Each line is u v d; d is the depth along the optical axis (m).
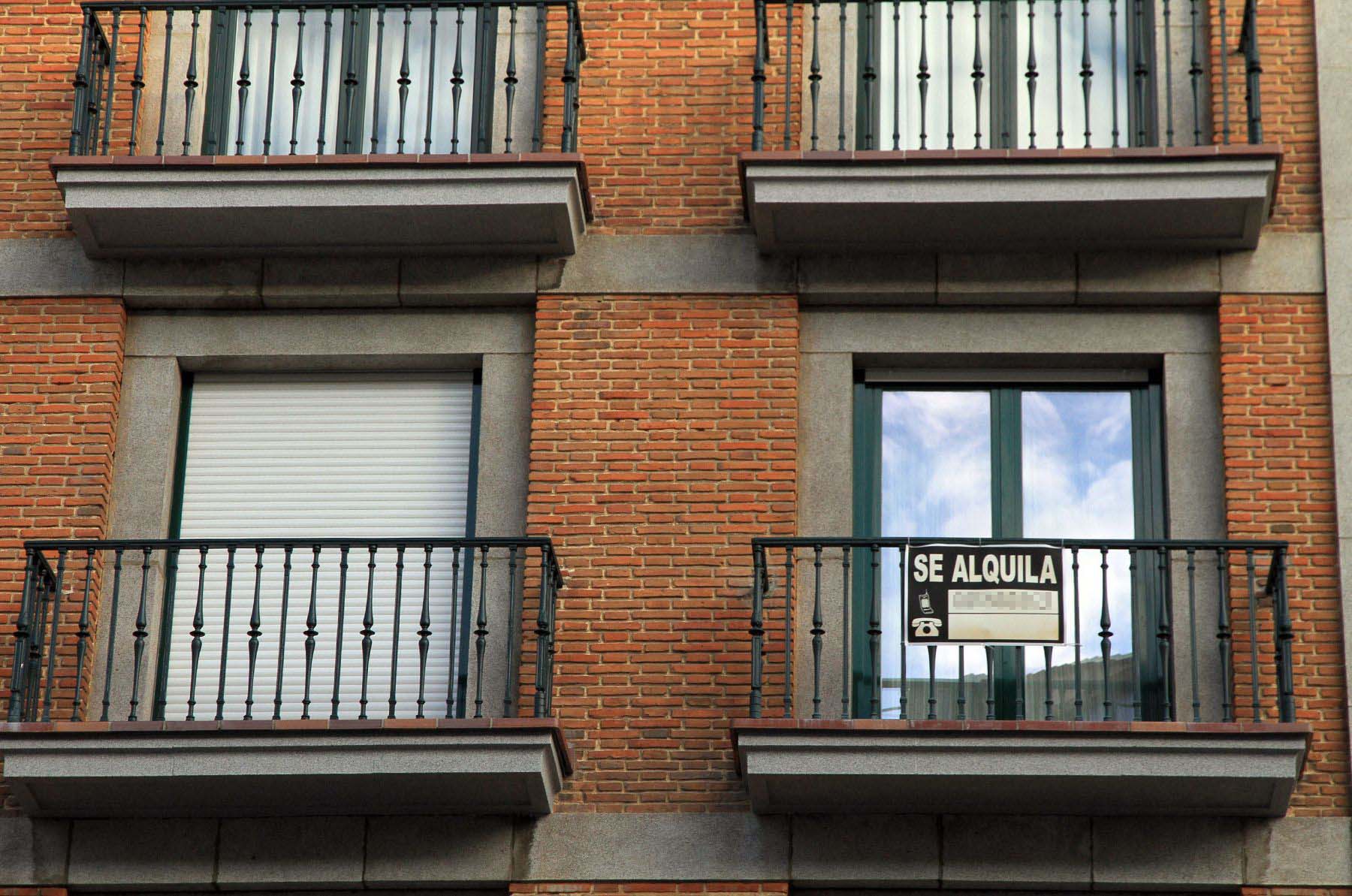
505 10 16.30
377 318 15.48
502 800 13.75
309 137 16.17
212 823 14.02
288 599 15.08
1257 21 15.63
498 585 14.87
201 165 14.86
